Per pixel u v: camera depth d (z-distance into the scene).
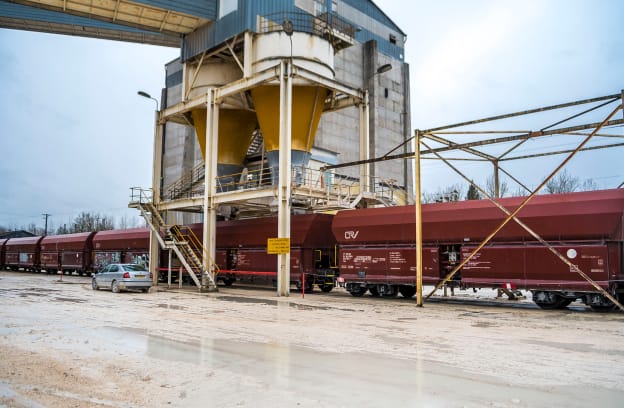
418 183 18.81
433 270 20.50
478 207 19.42
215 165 26.03
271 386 6.90
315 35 25.52
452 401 6.20
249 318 14.35
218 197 25.50
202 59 27.75
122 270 23.88
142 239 35.56
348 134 49.12
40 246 47.59
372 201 27.58
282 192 22.47
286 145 22.64
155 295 22.69
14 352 9.30
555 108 16.50
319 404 6.10
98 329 12.14
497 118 17.72
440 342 10.37
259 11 25.59
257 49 25.33
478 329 12.27
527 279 18.03
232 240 28.77
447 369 7.90
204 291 25.19
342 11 49.53
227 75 28.39
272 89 24.67
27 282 31.78
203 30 27.78
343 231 23.27
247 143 29.59
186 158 47.69
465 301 21.08
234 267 29.06
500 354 9.09
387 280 21.66
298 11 26.78
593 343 10.27
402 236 21.25
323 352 9.28
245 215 32.72
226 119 28.36
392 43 55.75
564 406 5.99
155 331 11.85
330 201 25.28
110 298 20.67
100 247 39.88
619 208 16.27
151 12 26.05
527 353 9.19
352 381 7.16
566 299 17.69
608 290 16.33
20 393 6.60
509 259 18.45
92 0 24.75
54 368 8.00
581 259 16.92
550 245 17.64
